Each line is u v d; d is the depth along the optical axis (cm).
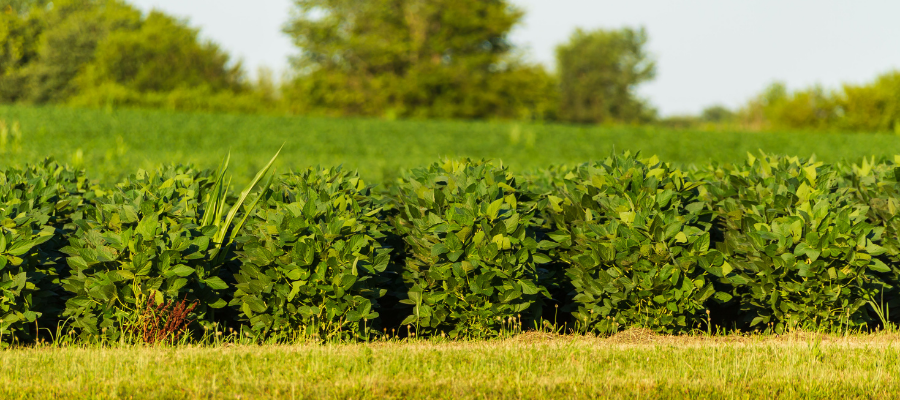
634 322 582
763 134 3000
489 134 2884
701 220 649
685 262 556
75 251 529
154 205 560
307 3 5850
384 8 5662
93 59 5438
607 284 571
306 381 429
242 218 583
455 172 615
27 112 2539
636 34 8869
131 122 2519
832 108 5031
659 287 562
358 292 549
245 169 1223
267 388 417
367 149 2267
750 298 598
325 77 5575
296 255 525
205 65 5738
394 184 765
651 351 509
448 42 5747
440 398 414
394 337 584
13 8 5456
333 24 5762
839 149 2480
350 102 5562
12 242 510
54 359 470
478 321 568
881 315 597
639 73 8806
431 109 5550
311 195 570
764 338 572
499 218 563
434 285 571
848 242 550
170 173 662
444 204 590
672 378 445
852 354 497
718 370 461
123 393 404
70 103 3975
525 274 573
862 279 562
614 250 574
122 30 5653
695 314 618
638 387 425
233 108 4097
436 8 5703
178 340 529
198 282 544
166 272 516
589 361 482
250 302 539
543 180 800
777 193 611
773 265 572
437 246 548
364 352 489
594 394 418
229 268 607
